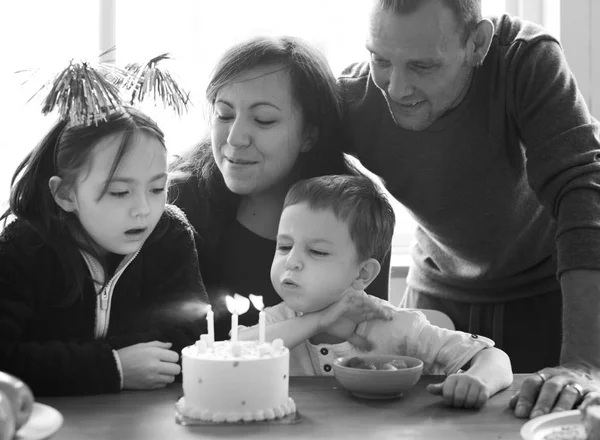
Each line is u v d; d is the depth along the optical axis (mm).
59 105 1100
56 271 1201
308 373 1326
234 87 1370
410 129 1385
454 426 960
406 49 1245
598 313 1164
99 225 1178
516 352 1678
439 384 1086
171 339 1230
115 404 1042
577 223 1219
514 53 1399
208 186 1505
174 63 2029
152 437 902
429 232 1630
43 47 2066
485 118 1428
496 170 1467
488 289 1679
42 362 1084
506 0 2232
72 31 2076
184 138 1850
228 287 1492
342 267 1298
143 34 2100
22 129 2059
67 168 1170
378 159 1526
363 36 2193
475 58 1336
